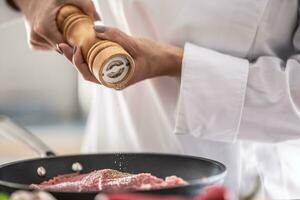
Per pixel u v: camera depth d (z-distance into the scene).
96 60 1.07
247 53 1.37
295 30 1.39
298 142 1.60
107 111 1.56
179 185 0.89
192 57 1.28
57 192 0.88
